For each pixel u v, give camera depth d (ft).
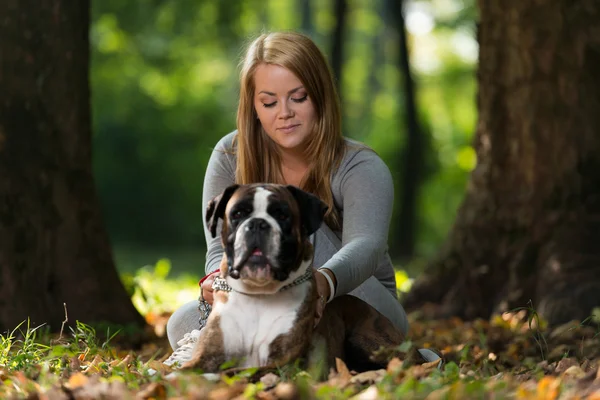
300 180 23.89
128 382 19.33
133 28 102.68
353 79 159.12
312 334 20.04
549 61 37.22
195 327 22.97
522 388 18.08
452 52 146.92
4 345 23.72
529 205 37.35
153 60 122.72
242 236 18.52
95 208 34.35
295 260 18.97
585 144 36.68
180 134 139.13
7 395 18.22
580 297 33.96
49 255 32.35
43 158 32.40
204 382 17.80
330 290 20.58
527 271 36.68
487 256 38.47
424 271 40.55
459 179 128.98
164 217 138.41
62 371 21.15
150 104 136.98
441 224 130.52
